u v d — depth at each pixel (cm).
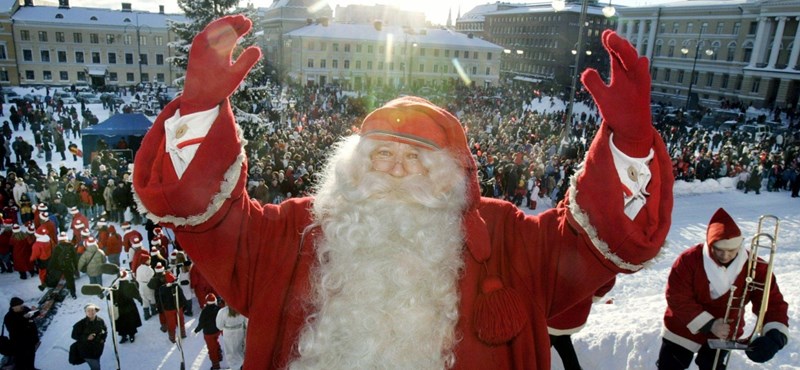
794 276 808
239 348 664
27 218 1385
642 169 125
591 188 125
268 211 151
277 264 143
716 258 347
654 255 124
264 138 2002
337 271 136
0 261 1194
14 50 5862
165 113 129
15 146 2089
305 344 136
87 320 741
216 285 142
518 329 134
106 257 1118
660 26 6800
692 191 2094
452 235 141
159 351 859
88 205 1503
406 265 132
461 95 5422
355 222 137
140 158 127
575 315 283
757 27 5731
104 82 6225
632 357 501
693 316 348
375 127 149
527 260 144
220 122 123
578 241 133
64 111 3419
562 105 5119
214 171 123
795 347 456
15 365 757
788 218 1780
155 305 967
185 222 126
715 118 4453
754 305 347
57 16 6028
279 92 4225
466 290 141
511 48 9112
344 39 6084
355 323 130
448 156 148
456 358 137
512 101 4888
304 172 1666
